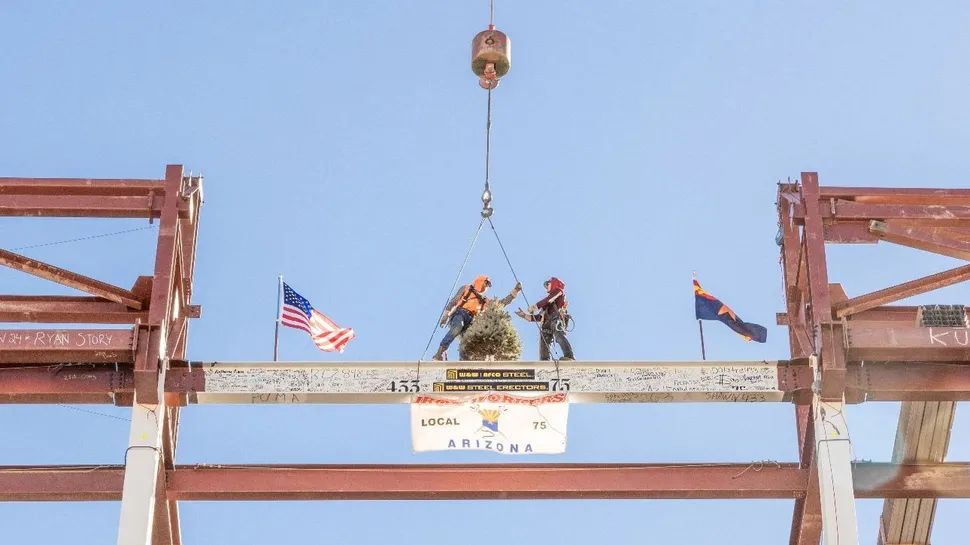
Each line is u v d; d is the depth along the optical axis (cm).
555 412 2522
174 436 2591
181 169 2639
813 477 2548
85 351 2481
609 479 2584
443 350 2678
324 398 2520
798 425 2633
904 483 2650
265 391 2505
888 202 2669
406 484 2578
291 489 2570
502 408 2523
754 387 2533
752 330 2675
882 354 2517
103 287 2611
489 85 2822
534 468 2595
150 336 2491
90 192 2625
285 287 2762
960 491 2645
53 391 2497
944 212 2638
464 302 2717
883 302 2631
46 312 2644
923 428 2623
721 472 2597
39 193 2616
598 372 2534
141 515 2398
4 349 2462
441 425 2517
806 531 2591
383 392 2506
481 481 2578
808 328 2612
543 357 2716
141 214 2616
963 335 2506
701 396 2534
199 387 2502
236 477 2577
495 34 2797
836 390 2497
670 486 2581
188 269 2650
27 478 2538
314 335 2745
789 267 2719
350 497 2583
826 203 2652
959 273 2614
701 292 2702
